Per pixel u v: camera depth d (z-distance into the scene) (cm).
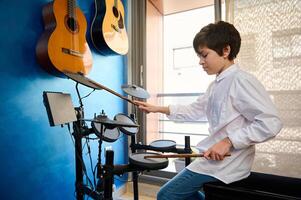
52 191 157
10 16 130
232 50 103
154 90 267
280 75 173
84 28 164
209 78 261
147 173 236
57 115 108
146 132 246
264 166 178
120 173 108
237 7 185
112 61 218
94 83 123
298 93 169
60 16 144
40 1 148
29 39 141
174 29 299
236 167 98
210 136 106
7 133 129
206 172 101
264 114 86
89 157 187
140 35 244
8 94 130
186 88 302
